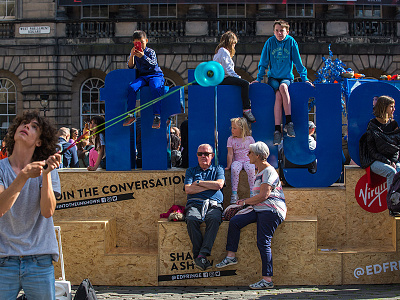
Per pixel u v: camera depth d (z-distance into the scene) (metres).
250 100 6.46
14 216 3.12
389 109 5.92
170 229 5.76
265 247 5.48
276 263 5.71
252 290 5.51
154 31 22.41
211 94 6.43
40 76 22.41
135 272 5.79
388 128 5.96
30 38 22.44
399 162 6.11
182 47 22.14
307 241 5.71
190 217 5.59
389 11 22.56
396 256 5.75
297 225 5.70
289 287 5.63
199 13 22.47
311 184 6.36
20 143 3.27
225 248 5.72
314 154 6.42
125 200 6.32
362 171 6.11
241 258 5.70
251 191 6.04
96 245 5.83
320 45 22.03
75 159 8.88
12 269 3.09
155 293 5.45
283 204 5.62
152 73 6.47
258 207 5.57
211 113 6.42
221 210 5.79
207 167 5.98
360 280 5.73
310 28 22.38
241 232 5.70
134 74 6.42
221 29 22.45
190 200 5.86
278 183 5.64
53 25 22.42
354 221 6.13
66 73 22.41
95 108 22.70
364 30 22.31
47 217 3.18
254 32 22.33
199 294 5.37
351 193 6.13
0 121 22.89
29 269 3.13
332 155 6.38
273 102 6.45
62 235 5.86
